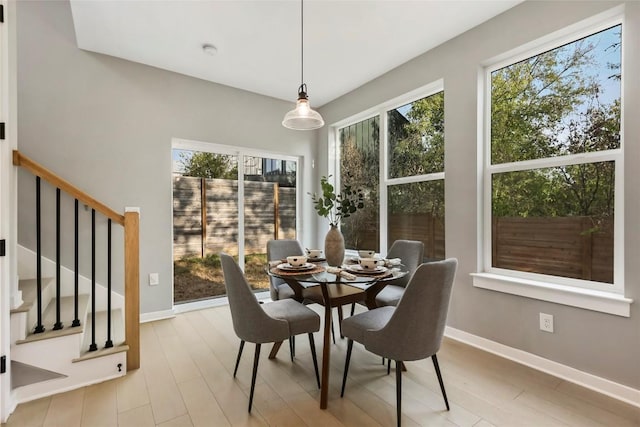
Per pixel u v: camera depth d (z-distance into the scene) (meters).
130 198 3.10
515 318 2.31
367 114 3.79
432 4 2.24
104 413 1.74
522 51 2.33
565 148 2.16
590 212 2.04
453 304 2.73
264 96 3.97
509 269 2.46
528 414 1.71
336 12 2.32
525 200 2.37
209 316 3.34
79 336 2.00
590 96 2.05
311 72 3.33
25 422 1.68
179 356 2.42
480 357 2.37
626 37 1.81
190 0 2.18
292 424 1.65
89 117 2.91
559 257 2.18
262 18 2.39
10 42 1.94
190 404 1.82
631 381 1.80
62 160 2.80
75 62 2.85
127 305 2.21
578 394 1.88
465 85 2.61
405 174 3.34
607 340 1.88
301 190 4.39
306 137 4.35
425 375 2.12
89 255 2.90
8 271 1.74
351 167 4.08
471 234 2.59
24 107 2.66
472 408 1.76
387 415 1.71
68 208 2.81
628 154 1.81
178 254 3.51
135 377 2.11
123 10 2.29
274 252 2.96
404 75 3.14
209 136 3.56
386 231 3.53
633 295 1.79
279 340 1.88
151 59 3.06
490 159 2.58
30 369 1.88
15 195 1.93
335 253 2.25
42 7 2.73
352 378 2.10
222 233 3.78
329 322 1.89
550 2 2.11
